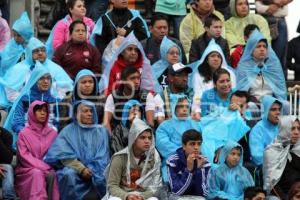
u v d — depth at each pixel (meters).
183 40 29.75
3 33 29.92
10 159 24.36
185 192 23.98
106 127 25.33
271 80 27.94
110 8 31.06
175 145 25.19
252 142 25.70
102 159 24.70
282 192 24.91
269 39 30.06
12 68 27.25
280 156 24.97
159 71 27.52
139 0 31.91
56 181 24.27
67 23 29.17
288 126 25.00
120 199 23.38
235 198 24.23
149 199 23.47
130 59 26.61
